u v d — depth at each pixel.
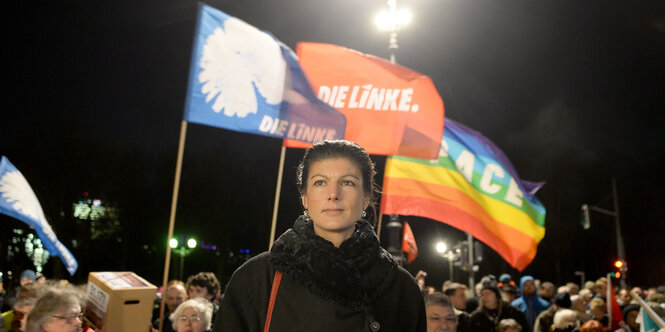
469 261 17.25
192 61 5.02
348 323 1.63
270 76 5.42
